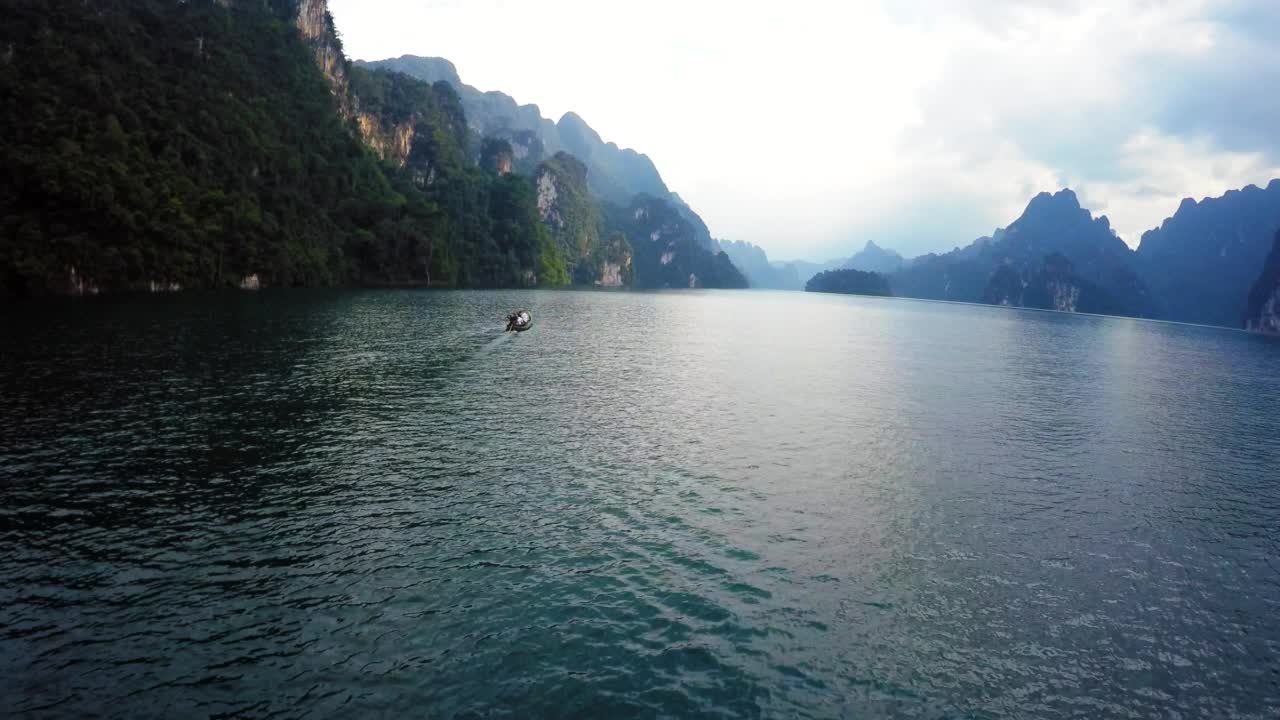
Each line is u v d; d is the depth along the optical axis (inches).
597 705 490.9
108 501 800.9
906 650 596.4
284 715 460.1
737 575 708.7
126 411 1180.5
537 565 700.7
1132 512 1013.8
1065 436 1499.8
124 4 5142.7
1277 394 2390.5
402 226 6299.2
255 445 1047.6
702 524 841.5
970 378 2354.8
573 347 2458.2
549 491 921.5
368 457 1024.2
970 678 563.2
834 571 738.2
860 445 1291.8
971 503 996.6
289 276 4648.1
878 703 520.4
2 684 470.6
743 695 514.3
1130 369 3014.3
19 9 4050.2
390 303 3865.7
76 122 3435.0
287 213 4963.1
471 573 675.4
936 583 729.0
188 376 1485.0
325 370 1672.0
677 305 6550.2
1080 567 802.8
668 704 497.7
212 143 4505.4
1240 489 1160.2
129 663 503.2
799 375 2172.7
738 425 1390.3
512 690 501.4
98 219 3112.7
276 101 5954.7
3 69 3535.9
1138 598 733.3
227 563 666.8
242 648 530.6
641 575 693.9
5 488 820.6
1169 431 1631.4
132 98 4087.1
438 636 563.8
